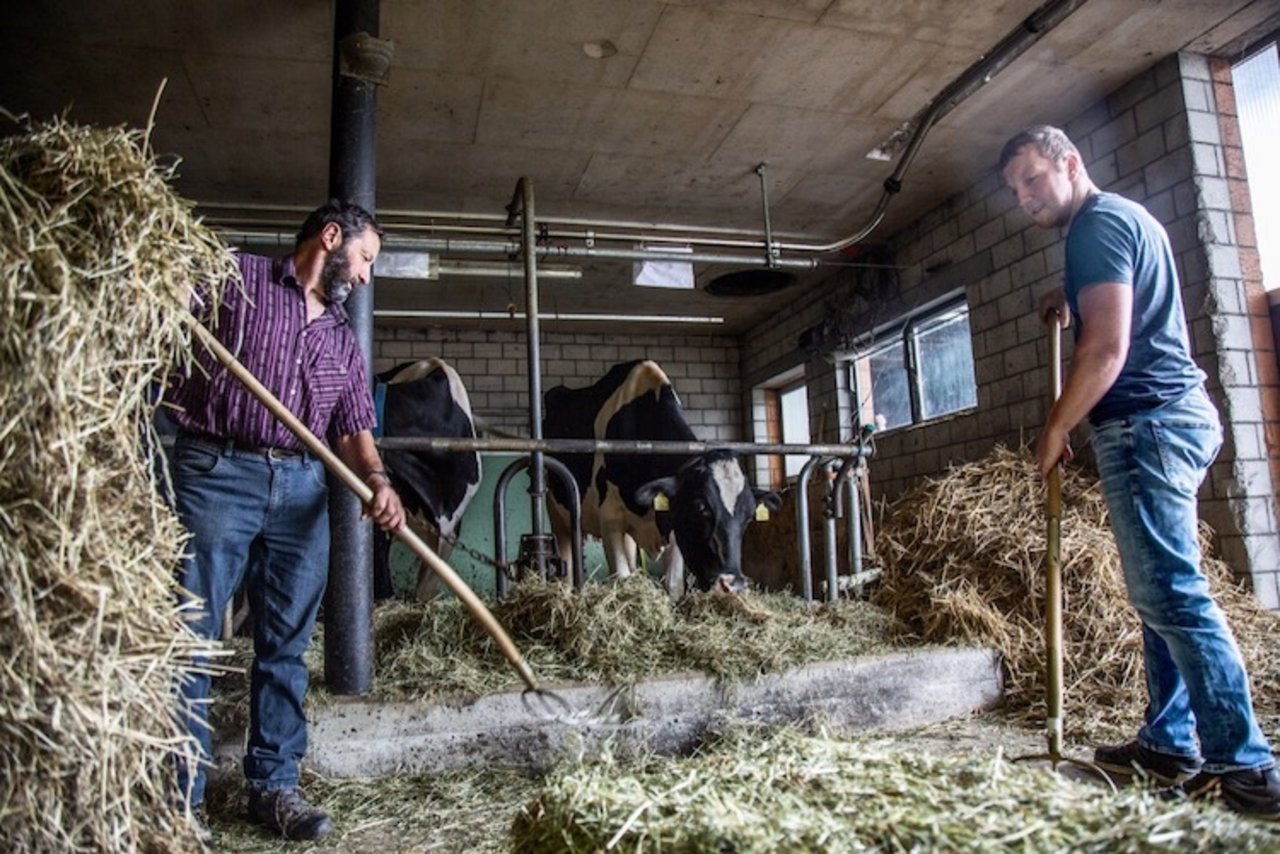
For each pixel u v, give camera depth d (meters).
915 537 3.53
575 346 8.55
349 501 2.34
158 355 1.24
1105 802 1.04
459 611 2.75
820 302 7.14
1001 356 5.01
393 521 1.54
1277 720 2.38
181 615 1.32
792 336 7.62
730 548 3.88
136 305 1.19
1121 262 1.73
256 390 1.46
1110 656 2.78
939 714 2.69
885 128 4.59
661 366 8.70
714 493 3.95
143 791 1.20
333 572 2.32
